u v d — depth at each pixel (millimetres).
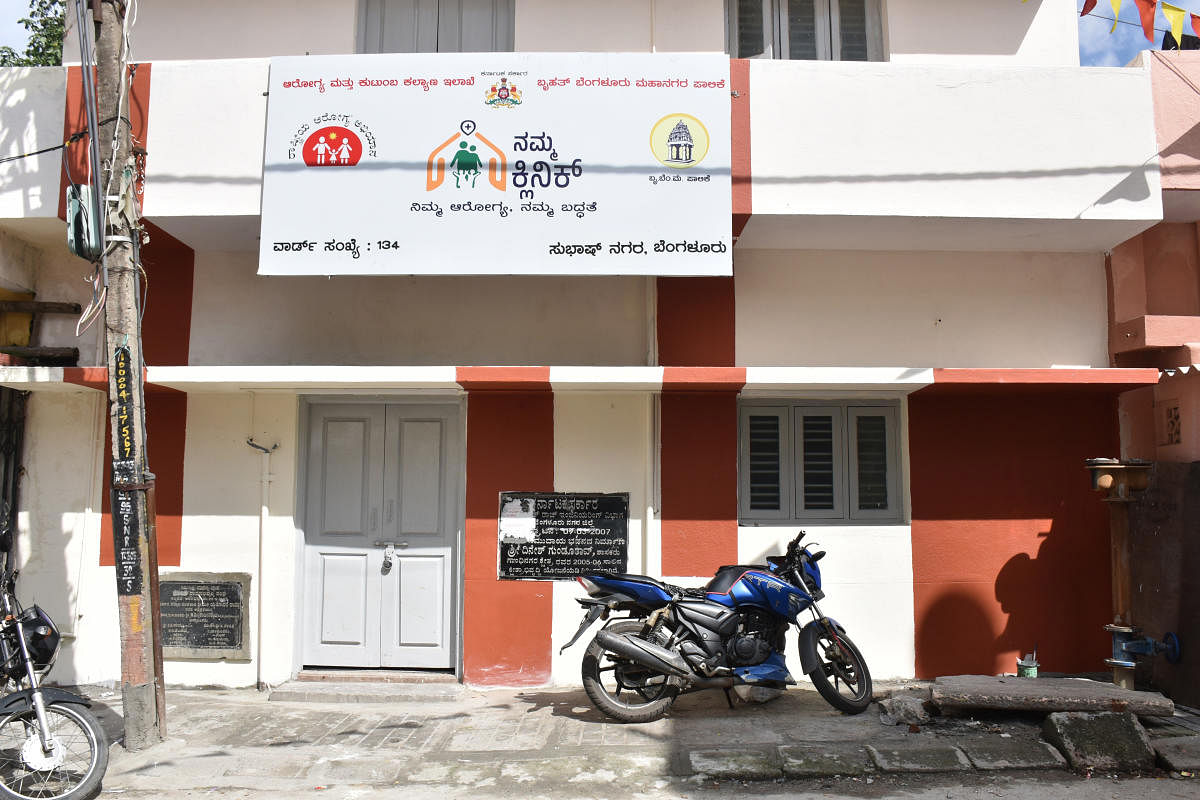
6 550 5172
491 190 6160
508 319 7117
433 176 6160
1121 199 6242
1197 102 6367
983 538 6816
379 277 7141
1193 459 6340
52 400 6906
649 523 6684
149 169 6234
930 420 6898
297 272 6086
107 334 5352
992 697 5375
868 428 7043
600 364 7074
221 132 6266
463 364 7074
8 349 6836
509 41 7316
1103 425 6906
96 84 5477
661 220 6141
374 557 6918
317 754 5199
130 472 5312
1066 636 6754
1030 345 6977
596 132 6188
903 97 6293
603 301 7133
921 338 6977
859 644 6734
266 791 4711
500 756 5117
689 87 6211
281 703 6312
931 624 6750
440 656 6828
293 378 6133
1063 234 6605
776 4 7352
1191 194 6438
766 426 7004
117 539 5309
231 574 6742
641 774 4844
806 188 6215
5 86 6289
